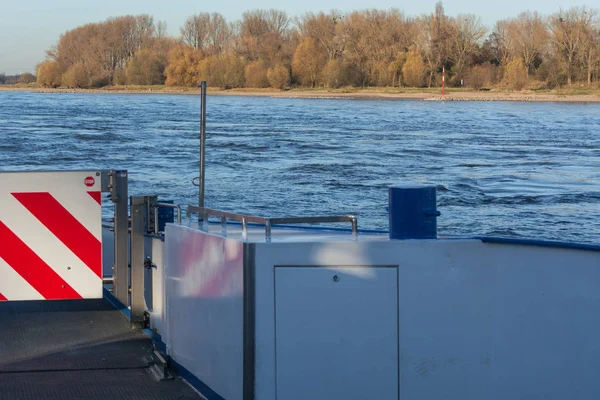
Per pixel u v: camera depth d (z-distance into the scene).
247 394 4.14
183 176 29.59
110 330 6.40
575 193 26.05
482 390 4.15
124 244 6.68
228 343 4.41
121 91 144.38
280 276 4.11
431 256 4.11
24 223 5.41
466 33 131.62
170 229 5.52
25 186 5.39
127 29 155.50
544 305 4.09
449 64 132.75
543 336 4.10
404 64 130.12
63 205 5.46
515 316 4.11
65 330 6.39
